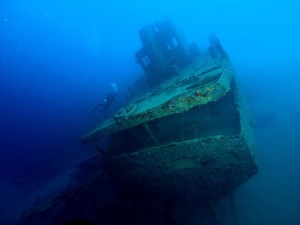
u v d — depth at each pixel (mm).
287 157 7602
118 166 6977
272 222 5867
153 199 7832
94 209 9094
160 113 4492
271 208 6234
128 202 8023
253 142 5434
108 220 8047
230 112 6363
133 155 6020
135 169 6773
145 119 4797
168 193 6426
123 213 7879
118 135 8703
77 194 7977
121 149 8547
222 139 4352
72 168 18734
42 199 14758
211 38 11133
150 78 9867
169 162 5449
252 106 11945
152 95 6832
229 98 6559
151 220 7215
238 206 6848
